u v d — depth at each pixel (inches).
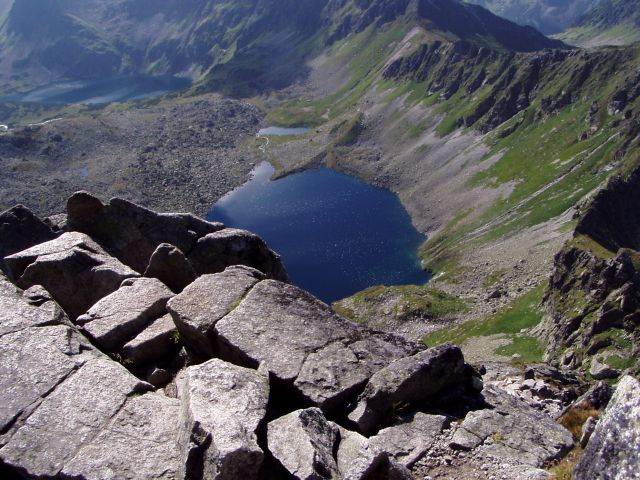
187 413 545.3
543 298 3880.4
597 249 3604.8
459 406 737.0
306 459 531.2
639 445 435.2
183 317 753.6
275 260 1264.8
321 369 698.8
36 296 736.3
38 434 546.3
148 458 521.7
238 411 554.6
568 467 582.6
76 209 1167.0
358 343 759.1
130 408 579.2
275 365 688.4
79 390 595.8
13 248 1205.7
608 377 2578.7
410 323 4512.8
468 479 613.3
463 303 4692.4
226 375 598.5
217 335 726.5
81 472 504.1
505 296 4581.7
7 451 529.3
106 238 1180.5
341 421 677.9
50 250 962.1
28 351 641.0
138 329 791.7
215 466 473.1
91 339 762.2
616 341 2775.6
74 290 924.0
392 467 536.4
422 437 669.9
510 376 1286.9
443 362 738.2
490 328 3912.4
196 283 816.9
